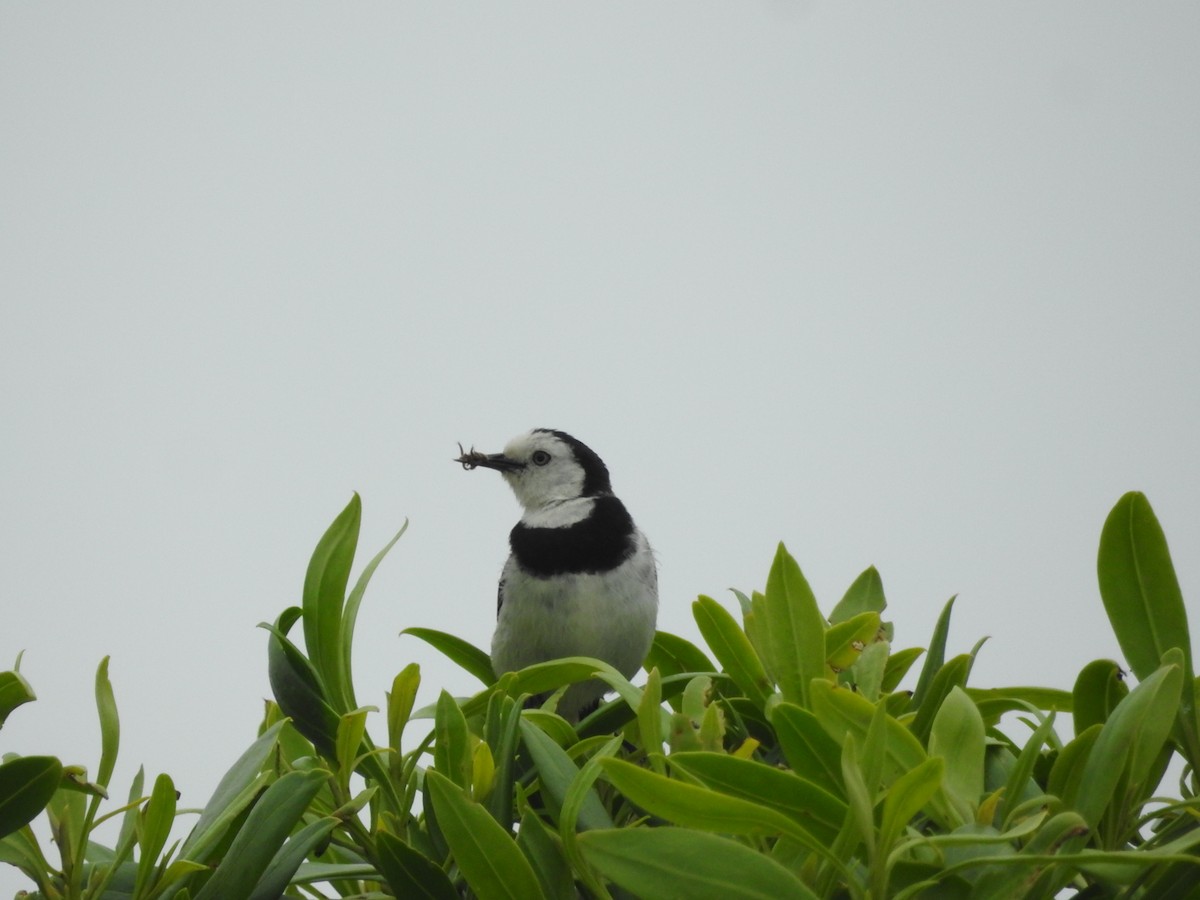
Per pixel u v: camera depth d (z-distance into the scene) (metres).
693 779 5.33
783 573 6.62
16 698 5.51
